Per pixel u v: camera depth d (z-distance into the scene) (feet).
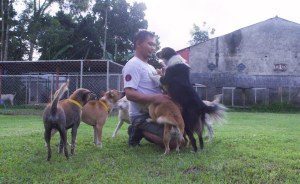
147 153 15.28
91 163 13.29
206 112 15.70
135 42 16.57
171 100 15.46
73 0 83.20
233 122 33.86
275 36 72.18
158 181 10.93
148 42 16.39
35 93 54.19
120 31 103.09
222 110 15.96
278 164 12.68
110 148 16.55
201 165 12.61
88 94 15.23
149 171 12.23
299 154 14.46
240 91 70.44
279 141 18.42
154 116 15.29
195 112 15.47
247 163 12.80
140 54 16.53
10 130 23.84
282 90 69.31
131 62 15.89
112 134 21.57
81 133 21.83
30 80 52.54
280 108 64.59
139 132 16.78
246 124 31.37
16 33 78.28
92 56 99.55
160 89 16.63
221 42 73.77
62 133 13.71
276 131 24.07
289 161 13.07
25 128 25.45
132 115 16.60
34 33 77.82
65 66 54.80
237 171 11.87
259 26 72.59
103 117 17.11
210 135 18.26
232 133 22.18
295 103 68.59
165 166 12.75
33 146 16.79
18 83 54.39
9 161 13.71
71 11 88.33
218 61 73.72
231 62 73.46
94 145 17.26
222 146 16.72
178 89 15.72
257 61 72.59
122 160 13.78
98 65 53.16
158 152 15.49
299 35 71.61
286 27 71.87
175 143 15.74
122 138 19.74
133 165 13.02
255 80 70.23
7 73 60.44
